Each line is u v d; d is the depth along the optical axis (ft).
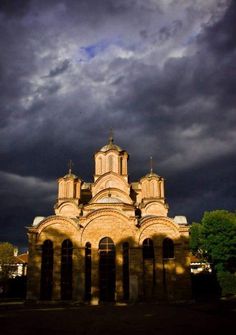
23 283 214.07
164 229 164.76
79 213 206.69
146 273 160.15
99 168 223.51
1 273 225.15
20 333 76.48
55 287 156.35
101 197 203.31
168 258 162.20
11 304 151.94
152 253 162.91
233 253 208.95
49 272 161.07
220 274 196.03
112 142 235.61
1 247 238.68
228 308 121.90
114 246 162.09
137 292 154.71
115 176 214.07
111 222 164.35
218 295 187.83
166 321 92.68
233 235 210.59
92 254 160.45
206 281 200.64
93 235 163.02
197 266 289.12
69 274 161.38
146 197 215.92
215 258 208.95
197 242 243.81
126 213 172.24
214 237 211.41
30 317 103.71
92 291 155.02
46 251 162.81
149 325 86.48
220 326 82.23
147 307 131.13
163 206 210.18
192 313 109.19
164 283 158.81
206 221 217.56
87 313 113.19
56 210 210.38
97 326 85.87
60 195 217.15
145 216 189.37
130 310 120.88
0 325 87.86
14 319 99.25
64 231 163.22
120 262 159.02
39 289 155.63
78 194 217.77
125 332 77.15
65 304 147.74
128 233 162.81
